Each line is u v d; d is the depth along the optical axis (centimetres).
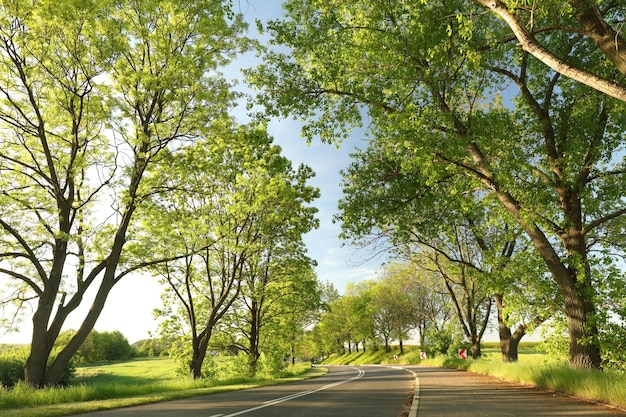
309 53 1491
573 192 1466
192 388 1894
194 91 1966
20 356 3638
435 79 1310
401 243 2131
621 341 1320
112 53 1812
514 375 1702
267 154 2536
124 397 1341
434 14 1245
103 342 11281
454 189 1516
